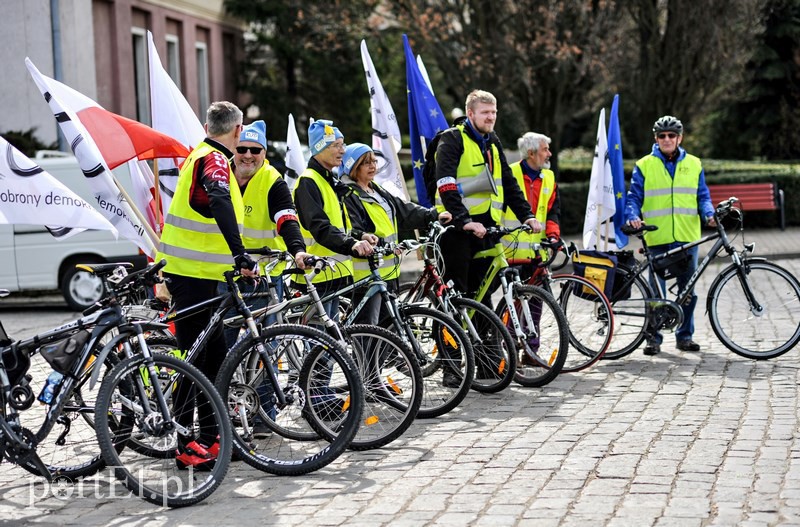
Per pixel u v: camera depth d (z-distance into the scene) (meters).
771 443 6.64
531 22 24.81
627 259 10.15
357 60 34.53
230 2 33.47
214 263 6.61
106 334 6.13
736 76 30.36
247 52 35.88
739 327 9.95
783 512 5.29
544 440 6.98
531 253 9.80
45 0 24.08
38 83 8.13
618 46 26.78
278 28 33.78
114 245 16.36
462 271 9.12
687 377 8.95
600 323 9.45
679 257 10.16
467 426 7.52
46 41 24.11
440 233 8.48
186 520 5.64
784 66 35.06
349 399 6.52
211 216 6.59
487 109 9.17
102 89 26.41
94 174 8.12
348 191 8.03
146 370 5.94
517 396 8.48
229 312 7.06
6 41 24.09
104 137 8.30
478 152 9.23
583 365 9.41
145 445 6.39
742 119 36.91
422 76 11.09
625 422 7.38
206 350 6.77
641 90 28.75
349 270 7.92
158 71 9.01
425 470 6.40
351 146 8.22
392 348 7.03
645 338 9.90
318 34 33.75
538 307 8.89
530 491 5.83
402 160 30.70
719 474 6.00
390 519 5.46
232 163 7.43
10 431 5.89
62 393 5.93
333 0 32.06
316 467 6.45
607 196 10.88
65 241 16.31
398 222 8.72
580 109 28.53
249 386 6.60
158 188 8.95
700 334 11.28
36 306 17.39
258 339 6.55
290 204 7.35
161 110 9.00
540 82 25.52
